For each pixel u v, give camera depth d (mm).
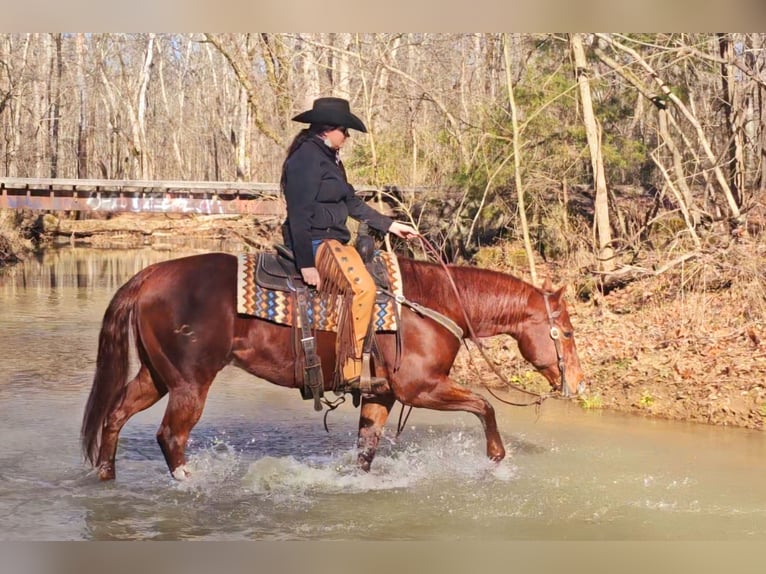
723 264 12258
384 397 6914
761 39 14609
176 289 6320
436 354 6594
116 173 52438
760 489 6730
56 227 41000
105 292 20953
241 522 5945
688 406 9219
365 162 18156
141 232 41938
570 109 16422
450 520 6047
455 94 18078
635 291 13711
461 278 6871
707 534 5828
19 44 43188
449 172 17656
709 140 16281
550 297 7020
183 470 6457
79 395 9867
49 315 16844
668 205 16297
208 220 43188
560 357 6969
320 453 7703
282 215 24078
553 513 6211
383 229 6723
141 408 6625
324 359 6426
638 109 16531
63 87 48562
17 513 6020
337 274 6277
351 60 18906
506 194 16953
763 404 8906
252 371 6445
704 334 11031
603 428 8633
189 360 6293
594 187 15953
